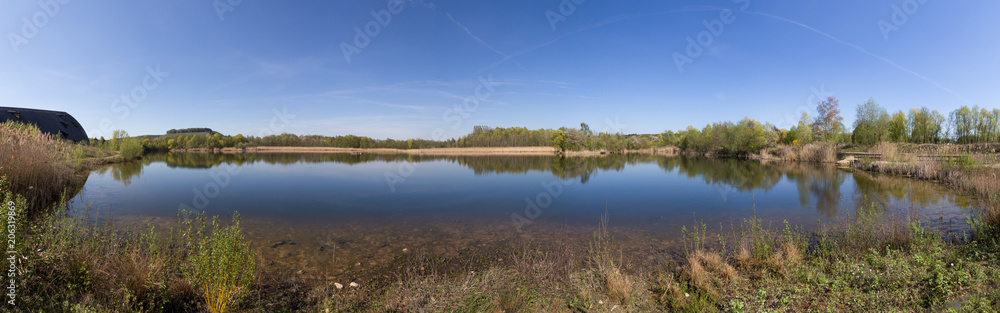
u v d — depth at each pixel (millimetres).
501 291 5375
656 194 17797
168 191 17547
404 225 10859
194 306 4715
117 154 41312
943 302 4301
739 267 6441
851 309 4488
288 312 4855
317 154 73688
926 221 9594
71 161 17891
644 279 6195
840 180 21281
